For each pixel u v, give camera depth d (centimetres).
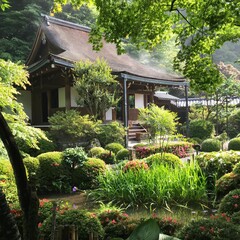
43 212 323
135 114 1705
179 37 416
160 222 310
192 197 495
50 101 1580
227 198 364
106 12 375
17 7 2556
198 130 1639
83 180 666
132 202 495
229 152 590
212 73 408
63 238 221
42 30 1588
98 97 1135
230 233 234
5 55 2066
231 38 396
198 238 238
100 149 938
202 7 360
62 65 1167
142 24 380
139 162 614
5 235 99
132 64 1708
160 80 1465
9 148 107
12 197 404
